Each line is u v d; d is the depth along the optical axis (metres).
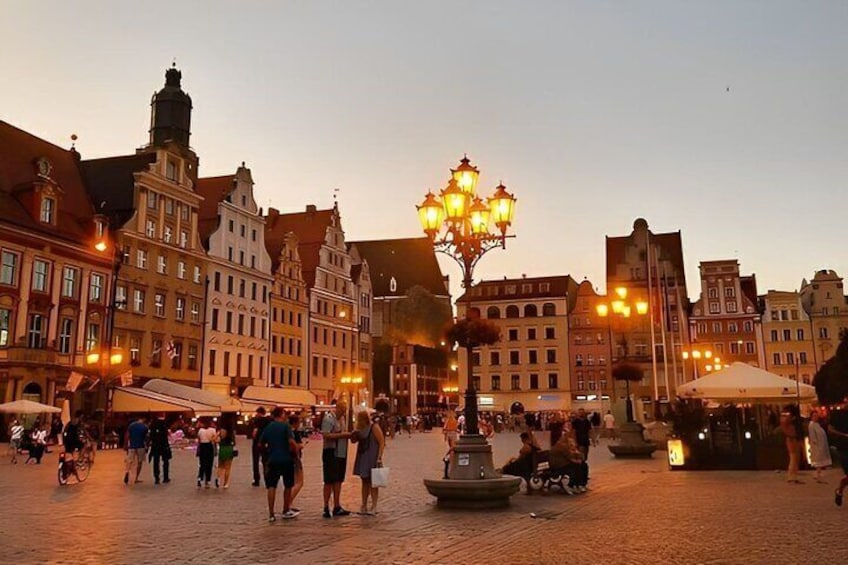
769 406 37.69
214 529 12.49
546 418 89.44
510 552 10.11
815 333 88.88
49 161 56.66
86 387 51.19
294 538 11.49
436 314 123.06
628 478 22.06
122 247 55.94
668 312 43.84
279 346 74.75
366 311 94.38
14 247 48.00
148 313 58.12
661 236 94.25
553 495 17.62
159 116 70.88
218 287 66.19
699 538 11.12
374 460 14.32
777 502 15.59
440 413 106.62
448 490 15.09
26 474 24.94
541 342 95.12
